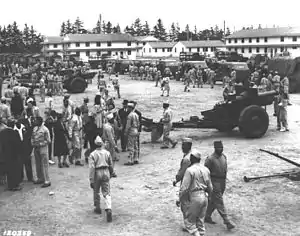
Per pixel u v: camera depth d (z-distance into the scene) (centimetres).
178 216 913
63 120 1448
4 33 12369
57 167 1341
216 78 4216
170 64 4959
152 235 815
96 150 918
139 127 1474
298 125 1973
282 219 889
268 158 1373
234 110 1720
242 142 1633
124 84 4306
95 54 9788
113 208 971
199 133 1858
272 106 2608
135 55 9981
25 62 6456
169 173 1244
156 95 3259
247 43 9669
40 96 3098
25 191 1108
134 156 1371
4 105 1616
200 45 10450
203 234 738
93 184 913
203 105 2672
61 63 5269
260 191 1064
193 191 728
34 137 1133
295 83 3362
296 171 1111
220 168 813
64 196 1059
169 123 1570
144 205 985
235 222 872
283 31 9169
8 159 1103
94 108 1566
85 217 917
